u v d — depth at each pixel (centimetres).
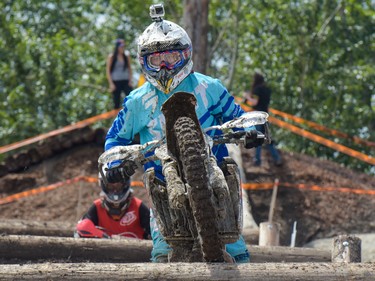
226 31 2941
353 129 2558
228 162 674
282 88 2673
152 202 674
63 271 631
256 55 2755
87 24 3053
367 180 2053
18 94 2677
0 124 2730
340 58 2644
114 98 2125
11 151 2586
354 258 862
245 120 669
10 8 2869
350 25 2648
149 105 688
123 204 1070
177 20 2759
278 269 627
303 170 2052
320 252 1036
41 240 952
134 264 636
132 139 709
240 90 2966
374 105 2658
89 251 967
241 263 637
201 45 2067
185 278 617
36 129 2600
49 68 2695
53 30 2952
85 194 1939
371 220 1838
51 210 1877
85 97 2931
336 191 1952
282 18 2686
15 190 1992
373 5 2700
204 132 664
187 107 630
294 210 1858
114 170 679
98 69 2975
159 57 673
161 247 706
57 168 2047
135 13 2927
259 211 1845
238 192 661
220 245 625
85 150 2103
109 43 3047
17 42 2741
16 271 633
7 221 1227
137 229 1084
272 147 2061
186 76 678
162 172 658
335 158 2577
